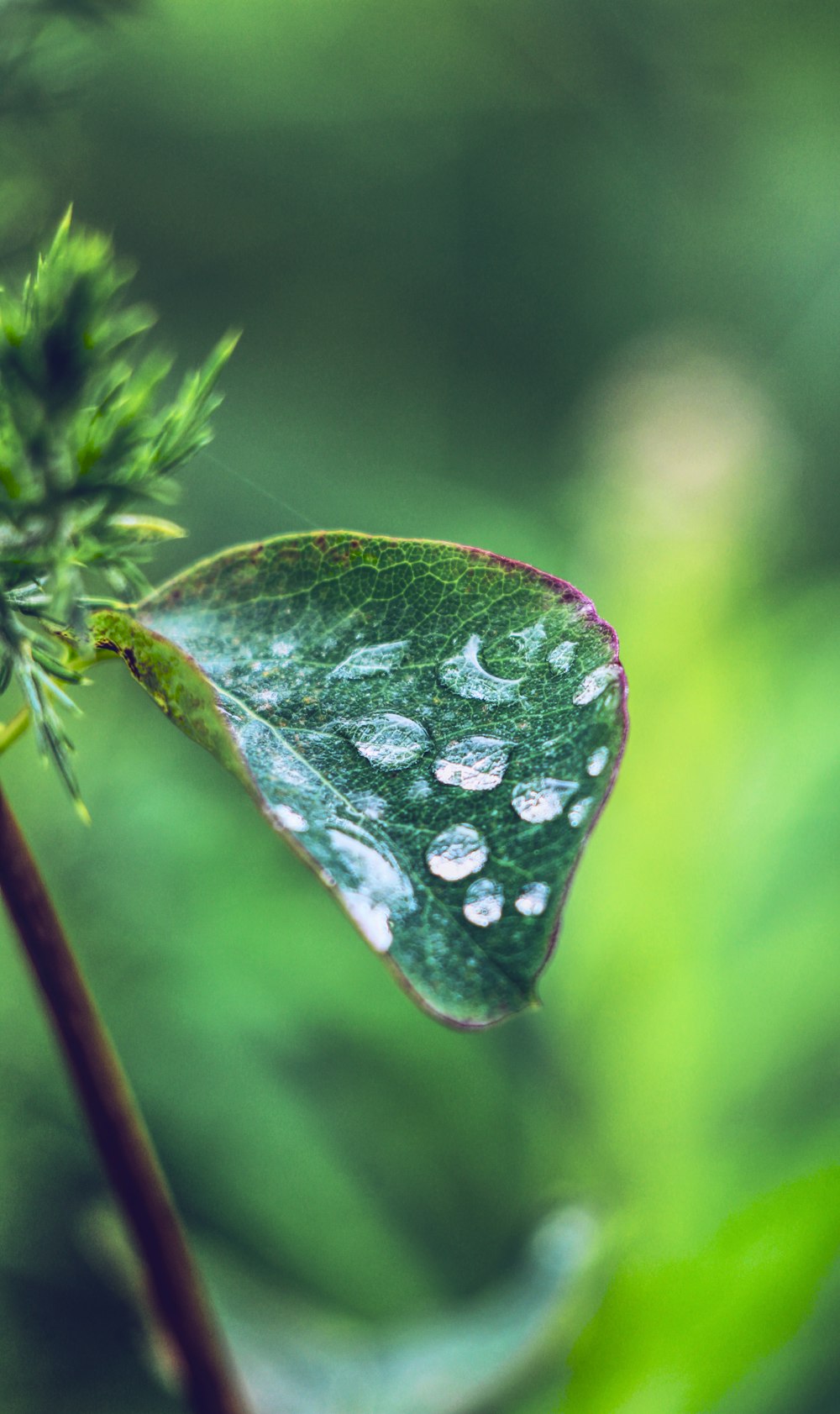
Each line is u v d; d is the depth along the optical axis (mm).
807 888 788
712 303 1737
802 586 1182
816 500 1489
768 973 763
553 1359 320
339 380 1635
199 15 1297
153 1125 754
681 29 1277
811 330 1651
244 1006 745
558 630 229
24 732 238
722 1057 747
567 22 1291
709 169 1596
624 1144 738
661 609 918
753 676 893
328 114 1497
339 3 1421
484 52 1428
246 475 1413
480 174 1641
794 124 1497
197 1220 747
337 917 808
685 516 966
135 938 739
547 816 225
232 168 1449
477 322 1736
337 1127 767
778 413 1209
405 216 1650
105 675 782
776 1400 455
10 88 280
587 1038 781
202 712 224
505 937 221
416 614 231
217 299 1549
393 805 225
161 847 758
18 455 222
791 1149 529
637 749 860
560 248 1730
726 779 839
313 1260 720
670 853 808
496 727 228
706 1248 288
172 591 232
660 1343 288
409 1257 726
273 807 223
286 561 232
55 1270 710
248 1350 314
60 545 224
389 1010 790
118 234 1378
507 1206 751
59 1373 689
